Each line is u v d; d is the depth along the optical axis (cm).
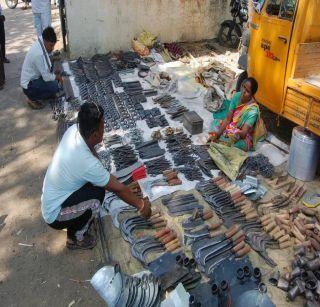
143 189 420
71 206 317
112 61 787
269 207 397
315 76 452
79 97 645
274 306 262
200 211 385
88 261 342
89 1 784
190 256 340
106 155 477
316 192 423
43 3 810
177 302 248
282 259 338
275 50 464
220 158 455
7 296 310
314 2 410
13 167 473
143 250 340
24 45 945
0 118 588
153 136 517
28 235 371
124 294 250
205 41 950
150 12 856
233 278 313
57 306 302
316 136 415
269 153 493
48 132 551
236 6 870
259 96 518
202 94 645
